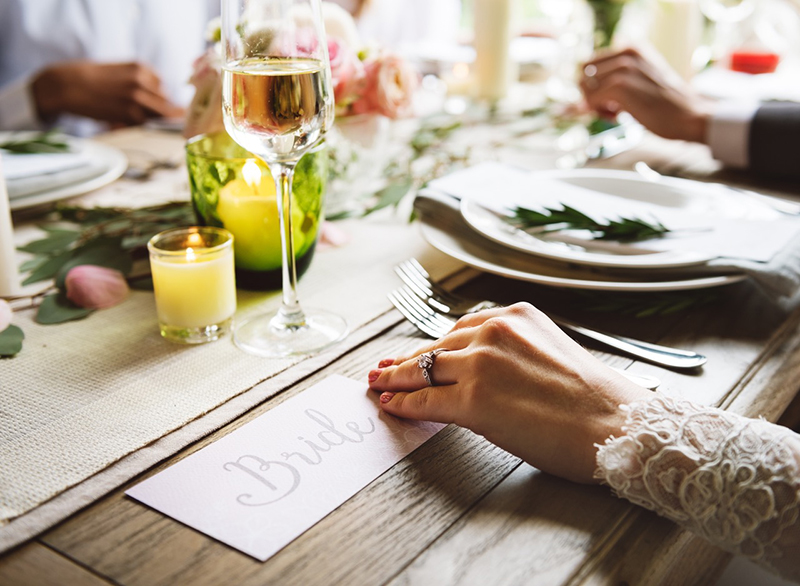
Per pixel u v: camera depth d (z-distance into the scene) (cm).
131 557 43
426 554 43
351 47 105
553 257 76
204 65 86
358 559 43
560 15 227
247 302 79
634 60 142
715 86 165
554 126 152
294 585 41
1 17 215
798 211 89
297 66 63
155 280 69
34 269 83
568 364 54
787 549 46
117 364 65
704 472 47
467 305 76
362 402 59
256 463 52
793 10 215
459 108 166
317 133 64
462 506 48
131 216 94
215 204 78
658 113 138
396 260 89
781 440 48
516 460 53
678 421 49
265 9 62
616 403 51
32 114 200
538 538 45
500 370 54
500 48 173
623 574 43
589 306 77
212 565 42
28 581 41
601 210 89
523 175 100
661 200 98
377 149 104
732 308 78
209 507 47
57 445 53
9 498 48
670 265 73
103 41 231
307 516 47
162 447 53
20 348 67
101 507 47
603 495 49
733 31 218
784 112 117
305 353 67
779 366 66
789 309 78
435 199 89
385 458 53
